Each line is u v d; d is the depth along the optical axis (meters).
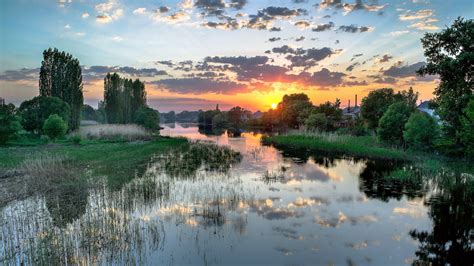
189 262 10.16
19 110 45.56
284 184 20.88
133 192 17.52
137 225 12.68
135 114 77.69
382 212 15.29
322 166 28.53
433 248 11.40
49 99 46.94
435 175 22.02
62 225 12.73
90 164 26.66
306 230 12.94
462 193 18.44
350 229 13.05
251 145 47.34
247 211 15.12
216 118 140.88
